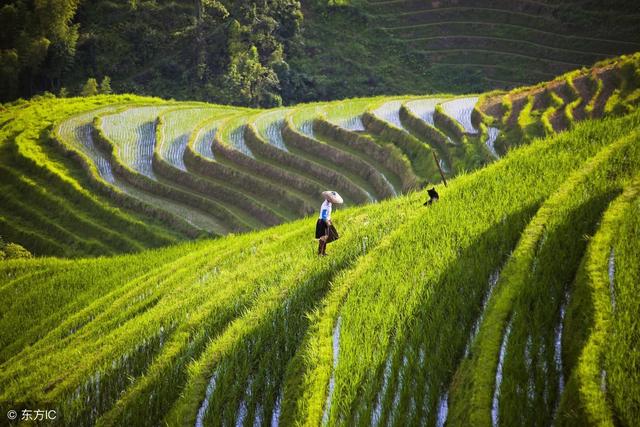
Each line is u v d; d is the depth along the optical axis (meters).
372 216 36.00
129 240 74.00
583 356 18.59
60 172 87.38
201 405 23.53
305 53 155.00
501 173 34.09
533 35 155.25
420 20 165.50
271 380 23.58
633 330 19.20
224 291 32.25
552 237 25.02
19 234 79.38
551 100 71.94
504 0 163.25
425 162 70.56
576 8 154.62
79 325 39.50
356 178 75.62
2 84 134.12
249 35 144.00
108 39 143.00
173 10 148.88
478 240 27.42
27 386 29.50
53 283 49.19
